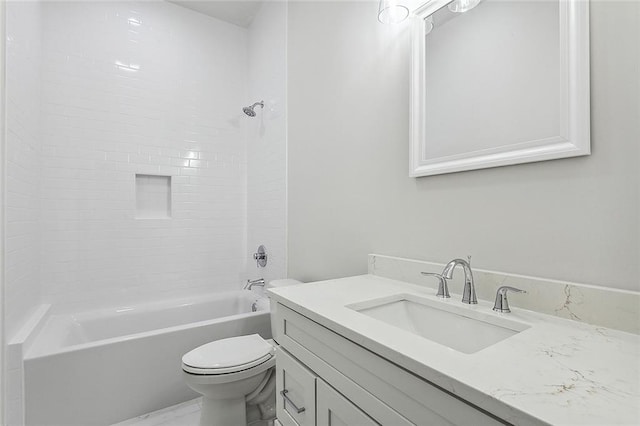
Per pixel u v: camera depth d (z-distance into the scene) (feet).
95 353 5.14
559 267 2.69
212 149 9.27
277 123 7.84
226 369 4.37
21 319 5.32
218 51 9.45
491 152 3.18
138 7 8.24
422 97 3.92
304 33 6.65
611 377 1.63
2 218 4.37
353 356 2.35
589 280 2.51
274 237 7.96
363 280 4.17
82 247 7.36
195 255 8.92
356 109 5.13
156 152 8.38
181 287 8.68
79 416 4.97
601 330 2.33
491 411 1.45
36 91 6.48
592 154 2.49
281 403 3.39
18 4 5.23
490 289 3.10
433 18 3.83
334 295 3.35
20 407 4.57
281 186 7.61
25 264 5.62
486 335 2.72
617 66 2.37
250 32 9.72
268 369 5.15
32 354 4.79
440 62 3.73
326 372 2.65
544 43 2.79
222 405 4.70
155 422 5.34
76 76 7.38
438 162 3.71
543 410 1.33
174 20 8.77
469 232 3.42
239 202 9.69
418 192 4.02
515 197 3.01
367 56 4.91
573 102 2.57
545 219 2.79
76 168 7.33
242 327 6.61
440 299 3.20
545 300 2.70
